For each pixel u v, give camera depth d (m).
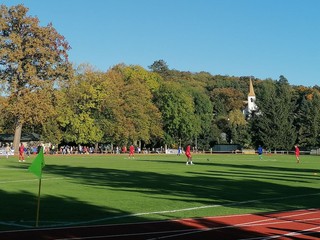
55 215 14.02
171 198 18.86
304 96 126.06
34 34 65.38
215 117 127.88
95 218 13.59
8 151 64.69
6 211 14.62
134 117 84.12
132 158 63.56
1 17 63.94
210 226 12.45
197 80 172.62
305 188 23.42
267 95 104.12
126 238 10.69
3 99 61.94
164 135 97.56
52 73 65.38
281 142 98.25
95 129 78.69
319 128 98.19
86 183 24.98
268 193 21.11
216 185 24.62
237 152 100.06
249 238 10.95
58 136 78.38
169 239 10.69
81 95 76.94
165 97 95.88
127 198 18.66
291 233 11.66
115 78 84.38
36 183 24.36
